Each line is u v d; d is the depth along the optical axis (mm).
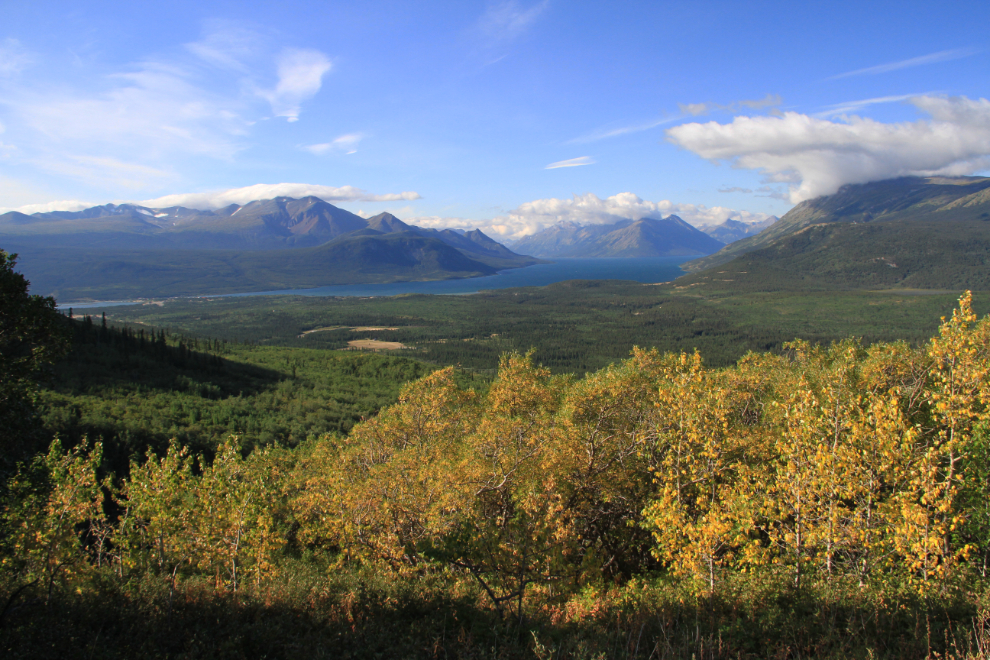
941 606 13141
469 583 18859
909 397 26844
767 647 11961
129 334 119000
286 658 12102
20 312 12875
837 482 16516
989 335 20266
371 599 16453
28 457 13867
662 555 18547
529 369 43000
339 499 25891
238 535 19609
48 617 12539
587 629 14195
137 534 20281
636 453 26484
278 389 115062
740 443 24328
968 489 16328
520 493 21406
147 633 12844
